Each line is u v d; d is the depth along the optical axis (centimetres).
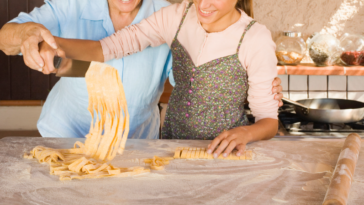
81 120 146
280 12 236
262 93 124
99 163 102
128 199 85
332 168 104
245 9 140
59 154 105
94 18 139
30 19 126
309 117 173
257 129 121
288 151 117
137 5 143
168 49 148
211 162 107
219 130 134
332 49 213
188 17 133
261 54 122
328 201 74
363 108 171
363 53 212
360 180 95
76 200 84
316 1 233
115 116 110
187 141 126
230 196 86
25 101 287
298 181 95
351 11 233
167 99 215
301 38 219
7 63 280
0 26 268
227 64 127
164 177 97
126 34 134
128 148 119
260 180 95
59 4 136
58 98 150
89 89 103
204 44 128
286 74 219
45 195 86
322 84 224
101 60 131
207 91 131
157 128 169
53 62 99
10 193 86
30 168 101
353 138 114
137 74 142
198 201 84
